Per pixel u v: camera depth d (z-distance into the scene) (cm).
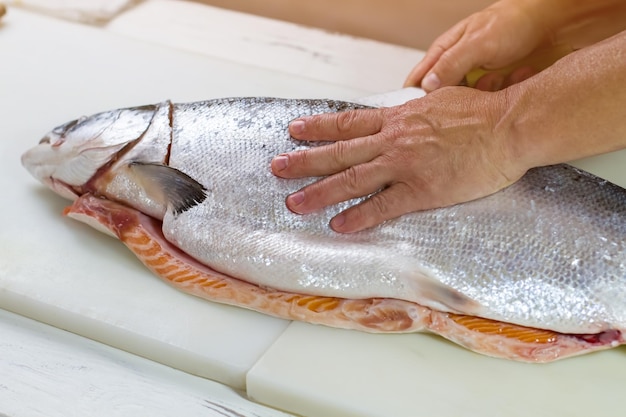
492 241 106
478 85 132
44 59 142
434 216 107
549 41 134
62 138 118
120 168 115
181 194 112
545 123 103
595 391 103
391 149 107
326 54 147
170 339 106
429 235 107
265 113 114
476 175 105
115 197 116
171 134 115
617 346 106
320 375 104
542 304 105
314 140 111
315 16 169
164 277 111
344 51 148
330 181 108
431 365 105
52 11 154
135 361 107
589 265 105
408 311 107
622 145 103
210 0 171
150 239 113
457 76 130
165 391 104
